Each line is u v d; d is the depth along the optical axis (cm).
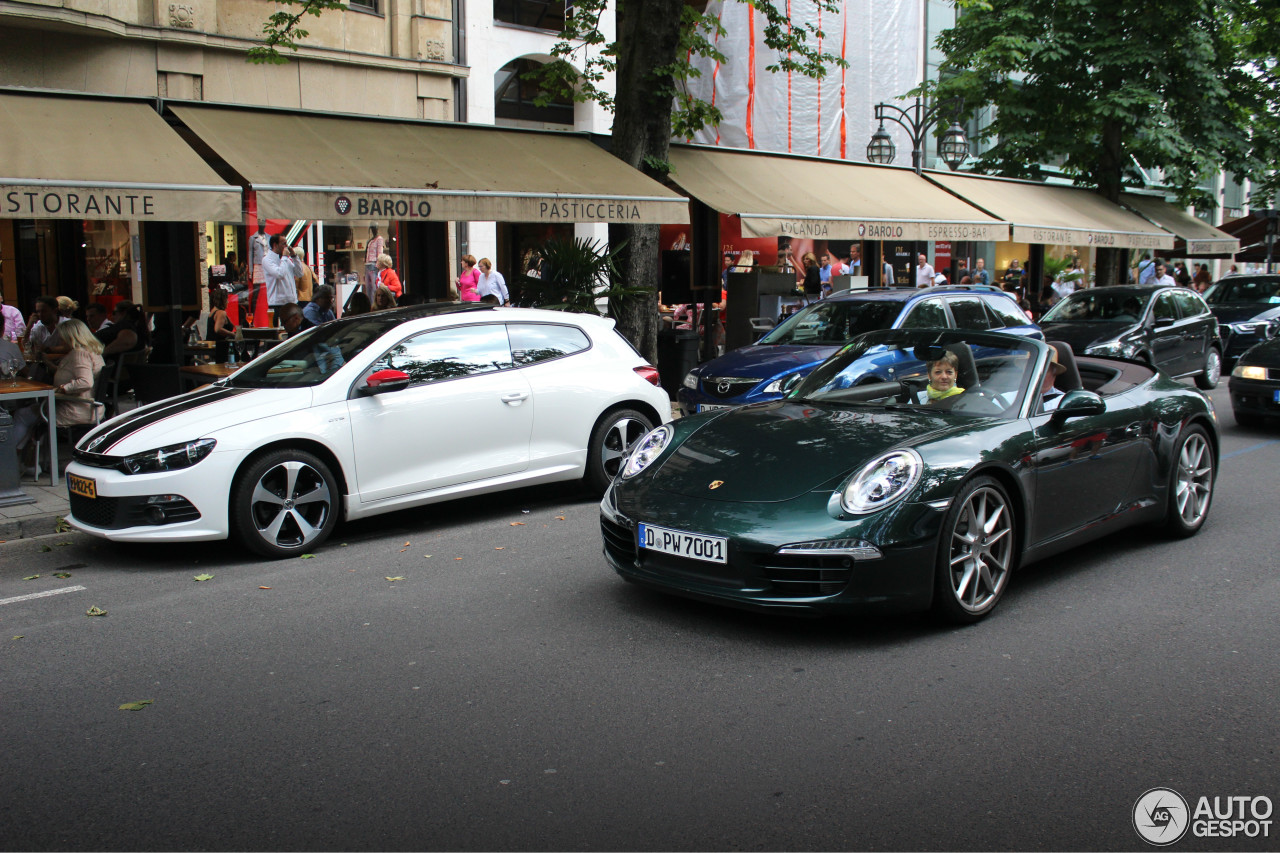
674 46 1198
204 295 1512
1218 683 395
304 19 1560
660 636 455
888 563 423
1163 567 560
